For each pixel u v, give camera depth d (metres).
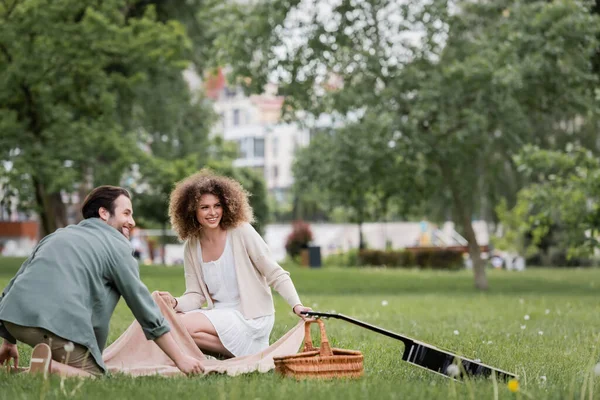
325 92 25.06
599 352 8.67
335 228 67.56
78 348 6.00
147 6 31.48
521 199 32.53
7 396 5.08
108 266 6.15
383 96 23.98
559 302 18.69
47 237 6.27
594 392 5.62
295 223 50.81
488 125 24.08
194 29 33.84
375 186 25.34
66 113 25.94
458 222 34.09
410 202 26.06
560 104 25.09
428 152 23.62
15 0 25.53
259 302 7.12
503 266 47.34
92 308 6.12
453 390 5.23
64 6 25.27
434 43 24.56
